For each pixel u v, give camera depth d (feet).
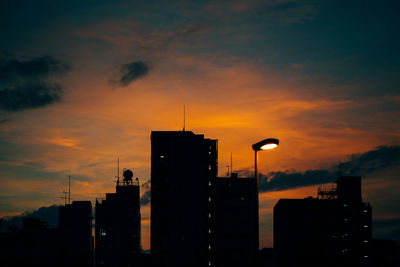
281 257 618.85
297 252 610.65
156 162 550.77
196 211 541.75
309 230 614.75
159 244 537.65
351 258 604.49
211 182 571.69
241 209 570.87
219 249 563.48
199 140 554.87
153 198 545.85
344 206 618.85
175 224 538.47
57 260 638.53
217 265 559.79
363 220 618.85
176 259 532.32
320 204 619.67
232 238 565.94
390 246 626.23
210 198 563.07
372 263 617.21
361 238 613.52
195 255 533.96
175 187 544.21
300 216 618.85
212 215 567.18
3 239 655.35
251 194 573.33
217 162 596.70
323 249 608.19
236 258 561.02
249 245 562.66
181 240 535.19
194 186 545.44
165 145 552.82
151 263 536.83
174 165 548.31
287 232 619.67
